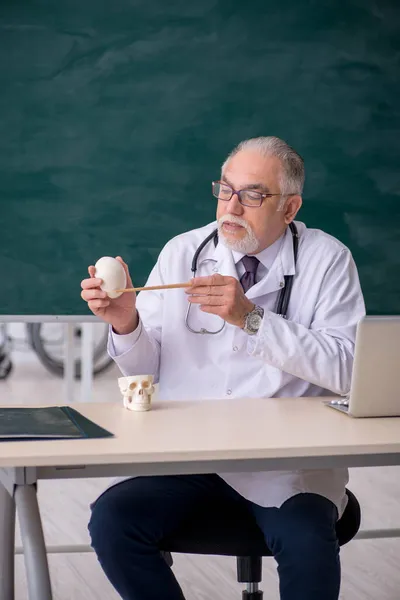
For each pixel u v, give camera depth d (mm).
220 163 3660
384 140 3762
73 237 3594
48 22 3510
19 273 3568
